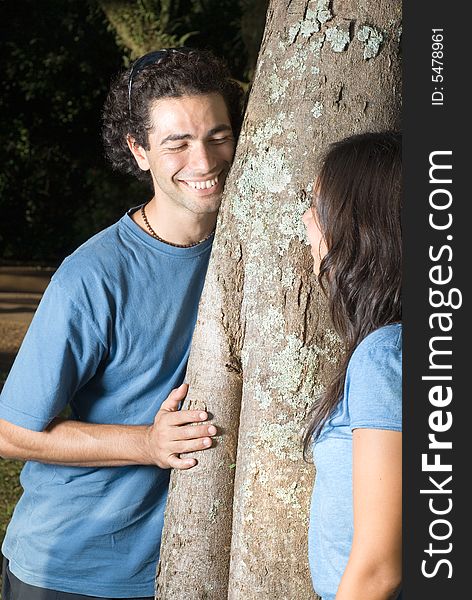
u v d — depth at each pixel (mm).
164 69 3461
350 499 2580
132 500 3650
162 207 3582
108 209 25281
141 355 3590
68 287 3492
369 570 2416
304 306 3197
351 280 2660
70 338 3488
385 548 2420
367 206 2646
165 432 3408
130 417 3650
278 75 3254
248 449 3246
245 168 3307
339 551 2604
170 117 3436
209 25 21422
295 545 3182
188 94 3443
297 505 3182
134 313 3551
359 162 2668
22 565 3756
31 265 28141
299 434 3188
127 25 17656
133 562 3691
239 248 3309
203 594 3420
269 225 3236
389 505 2436
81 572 3689
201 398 3398
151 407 3645
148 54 3582
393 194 2637
